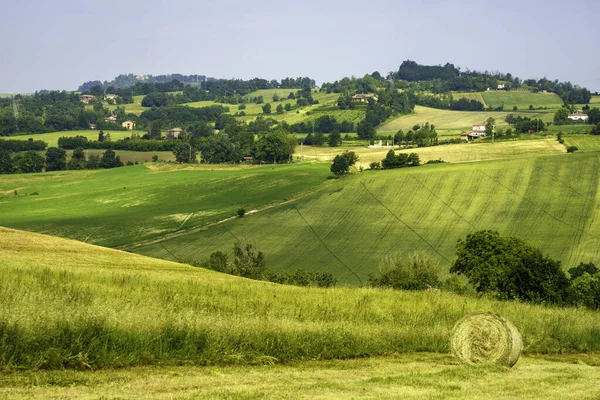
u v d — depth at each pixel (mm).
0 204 169875
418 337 25938
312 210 136250
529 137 199875
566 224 116375
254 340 22328
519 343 23000
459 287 69312
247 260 103688
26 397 15523
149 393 16406
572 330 29250
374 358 23234
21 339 19062
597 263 102000
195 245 123125
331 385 17953
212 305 29703
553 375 20875
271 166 198125
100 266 52188
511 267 53406
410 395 16891
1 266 40500
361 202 136875
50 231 135750
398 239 118438
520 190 131625
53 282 34719
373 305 33562
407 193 137500
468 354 23297
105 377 17969
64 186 191750
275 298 34875
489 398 16859
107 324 20953
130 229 135125
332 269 107250
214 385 17625
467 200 131000
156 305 26609
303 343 22891
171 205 154000
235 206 145500
